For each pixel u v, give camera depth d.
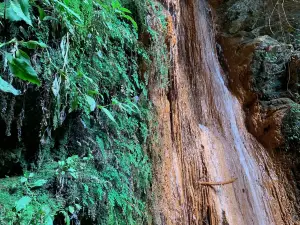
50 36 1.94
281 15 7.49
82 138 2.31
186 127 4.41
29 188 1.77
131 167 2.70
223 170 4.66
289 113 6.16
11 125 1.85
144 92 3.04
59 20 1.92
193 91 5.27
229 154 5.17
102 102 2.54
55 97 1.92
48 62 1.87
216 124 5.66
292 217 5.41
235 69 6.98
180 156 3.89
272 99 6.67
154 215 2.94
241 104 6.78
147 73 3.10
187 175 3.95
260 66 6.77
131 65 2.96
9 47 1.67
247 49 6.93
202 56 6.09
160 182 3.20
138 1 2.98
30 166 1.98
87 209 1.95
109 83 2.61
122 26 2.79
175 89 3.80
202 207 3.95
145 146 3.01
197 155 4.34
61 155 2.18
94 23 2.31
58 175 1.88
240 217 4.39
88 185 2.00
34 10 1.82
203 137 4.77
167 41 3.50
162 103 3.46
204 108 5.46
